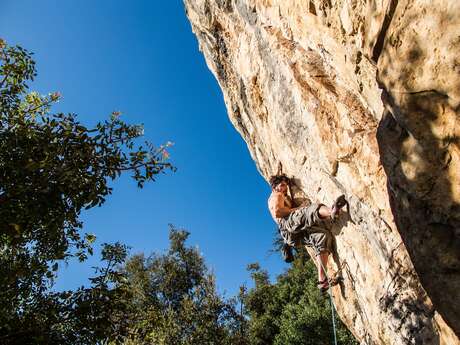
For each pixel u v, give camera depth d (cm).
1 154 492
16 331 518
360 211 478
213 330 1609
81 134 511
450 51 251
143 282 1889
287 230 608
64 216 507
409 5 280
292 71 563
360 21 362
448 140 266
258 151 904
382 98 327
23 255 577
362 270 505
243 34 743
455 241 273
